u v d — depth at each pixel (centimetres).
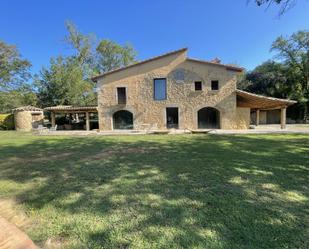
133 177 511
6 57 3231
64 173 554
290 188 428
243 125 1997
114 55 4194
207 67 1977
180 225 295
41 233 282
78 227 294
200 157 722
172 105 2014
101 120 2088
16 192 429
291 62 3306
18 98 3475
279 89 3450
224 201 370
